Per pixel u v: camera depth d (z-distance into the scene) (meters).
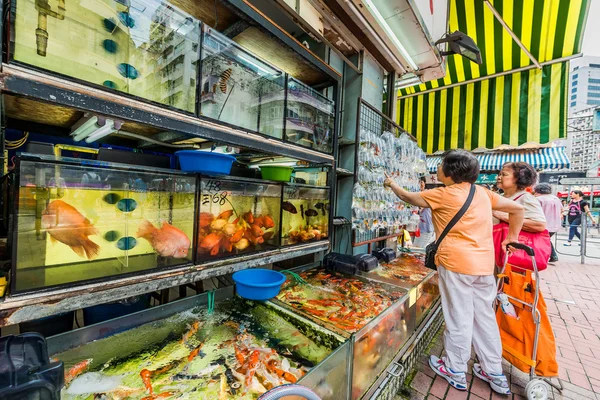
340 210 2.66
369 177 2.46
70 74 0.82
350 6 2.10
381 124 3.03
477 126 4.94
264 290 1.46
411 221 3.37
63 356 1.05
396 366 1.59
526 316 1.73
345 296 1.74
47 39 0.78
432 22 3.02
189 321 1.40
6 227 0.93
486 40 4.10
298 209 1.96
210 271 1.32
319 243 2.03
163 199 1.21
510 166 2.12
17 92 0.70
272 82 1.51
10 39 0.70
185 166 1.23
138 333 1.24
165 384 0.98
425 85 5.35
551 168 6.83
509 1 3.57
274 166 1.68
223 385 0.99
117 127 1.00
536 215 1.89
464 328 1.68
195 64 1.13
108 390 0.93
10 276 0.80
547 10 3.50
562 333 2.55
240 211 1.51
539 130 4.32
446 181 1.83
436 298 2.59
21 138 1.19
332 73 1.92
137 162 1.19
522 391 1.77
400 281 2.08
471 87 5.02
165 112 1.03
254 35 1.50
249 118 1.41
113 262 1.06
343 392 1.16
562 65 4.08
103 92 0.87
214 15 1.38
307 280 2.02
